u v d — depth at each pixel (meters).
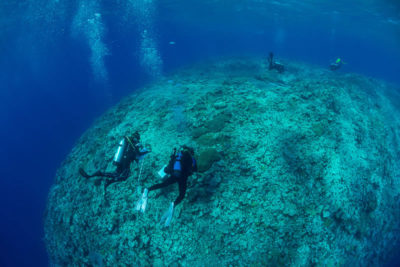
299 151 5.80
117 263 4.75
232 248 4.38
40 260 13.77
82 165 7.04
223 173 5.29
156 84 12.76
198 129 6.47
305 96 8.00
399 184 6.97
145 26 56.72
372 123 7.82
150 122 7.32
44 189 20.98
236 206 4.82
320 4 26.56
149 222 4.88
